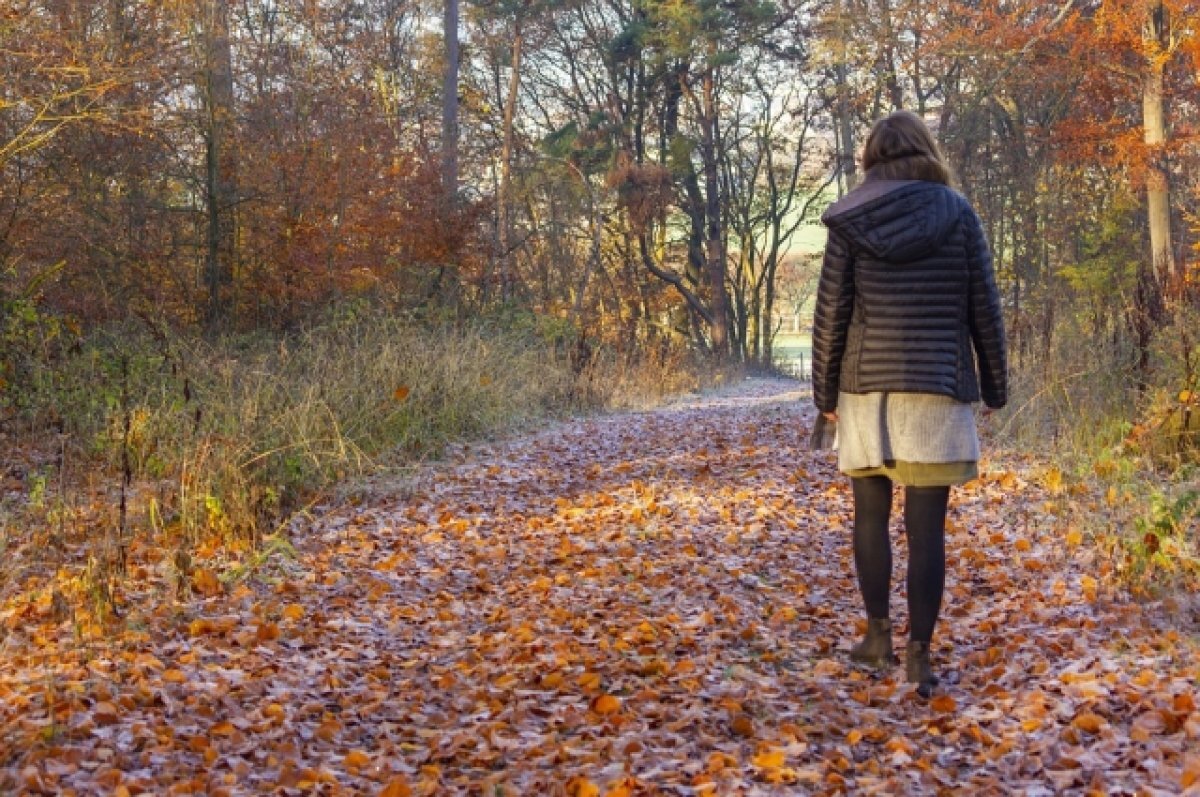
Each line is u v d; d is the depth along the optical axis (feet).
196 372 36.45
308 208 63.82
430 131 98.99
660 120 167.43
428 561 23.98
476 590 21.47
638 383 78.89
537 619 19.01
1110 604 18.04
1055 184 123.34
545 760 12.67
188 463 26.45
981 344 15.16
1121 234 109.91
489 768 12.75
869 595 15.80
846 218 14.74
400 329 49.80
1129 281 103.09
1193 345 32.78
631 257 162.81
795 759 12.55
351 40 90.58
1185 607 17.40
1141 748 12.23
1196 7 87.35
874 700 14.57
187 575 20.43
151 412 32.63
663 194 151.02
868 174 15.37
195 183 63.46
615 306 156.04
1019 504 26.84
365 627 18.61
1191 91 96.22
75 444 33.32
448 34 101.65
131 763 12.37
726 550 24.66
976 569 21.67
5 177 49.39
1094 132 97.86
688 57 153.69
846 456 15.24
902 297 14.71
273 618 18.81
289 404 33.96
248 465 28.58
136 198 59.41
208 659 16.31
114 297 54.24
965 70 119.14
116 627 17.46
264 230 62.90
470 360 50.39
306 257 62.03
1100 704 13.39
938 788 11.75
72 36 47.14
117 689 14.52
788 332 255.91
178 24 53.21
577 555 24.34
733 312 184.03
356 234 65.98
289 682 15.46
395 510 29.55
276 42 73.05
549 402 62.64
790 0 156.97
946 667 15.85
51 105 44.93
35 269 51.52
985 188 132.87
